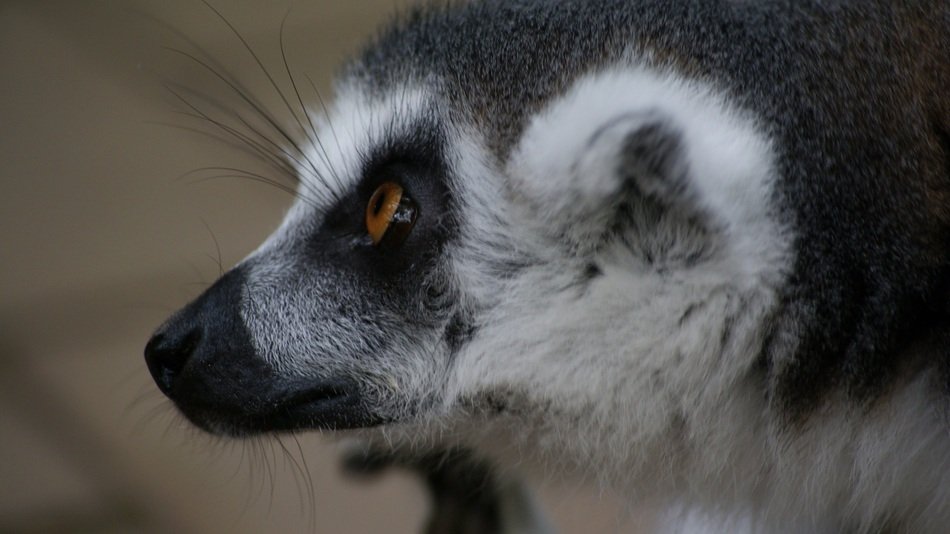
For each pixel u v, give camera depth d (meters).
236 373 1.18
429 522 1.23
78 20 1.55
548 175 1.17
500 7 1.19
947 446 1.17
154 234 1.35
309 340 1.18
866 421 1.17
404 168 1.18
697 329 1.17
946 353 1.16
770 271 1.16
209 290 1.19
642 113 1.16
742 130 1.16
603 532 1.25
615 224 1.17
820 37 1.17
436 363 1.18
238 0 1.51
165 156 1.37
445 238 1.18
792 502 1.18
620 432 1.18
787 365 1.17
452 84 1.18
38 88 1.46
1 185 1.37
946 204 1.16
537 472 1.19
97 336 1.32
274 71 1.37
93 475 1.29
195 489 1.29
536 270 1.17
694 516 1.20
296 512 1.28
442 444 1.20
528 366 1.17
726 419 1.17
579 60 1.18
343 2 1.46
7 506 1.28
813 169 1.16
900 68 1.17
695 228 1.16
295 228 1.19
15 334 1.32
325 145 1.20
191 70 1.39
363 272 1.18
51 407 1.30
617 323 1.17
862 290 1.16
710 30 1.17
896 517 1.18
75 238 1.35
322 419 1.18
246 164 1.37
